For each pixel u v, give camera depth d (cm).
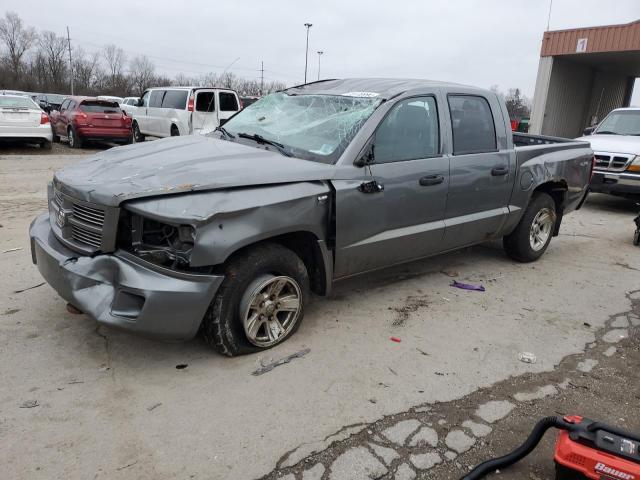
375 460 260
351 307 440
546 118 1958
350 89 449
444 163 443
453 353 372
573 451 233
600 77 2255
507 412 306
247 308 332
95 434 267
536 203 564
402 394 317
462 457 267
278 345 366
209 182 312
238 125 464
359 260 402
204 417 285
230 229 309
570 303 478
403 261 448
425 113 436
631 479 221
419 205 428
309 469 252
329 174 363
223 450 261
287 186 342
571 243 699
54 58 7181
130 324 297
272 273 347
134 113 1848
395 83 452
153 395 302
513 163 515
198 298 305
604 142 917
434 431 285
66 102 1706
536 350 384
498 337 401
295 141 406
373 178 388
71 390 303
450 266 566
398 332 398
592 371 358
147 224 312
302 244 378
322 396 310
